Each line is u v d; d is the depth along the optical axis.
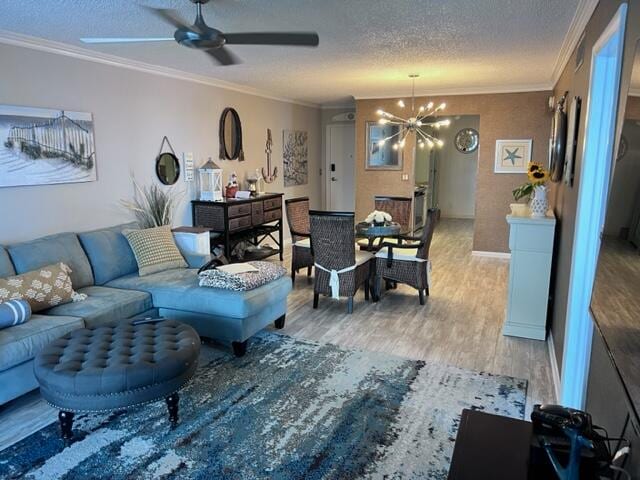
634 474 1.24
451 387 3.08
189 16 3.18
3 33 3.54
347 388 3.06
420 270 4.71
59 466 2.31
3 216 3.69
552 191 4.91
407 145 7.38
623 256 1.32
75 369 2.42
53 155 4.02
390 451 2.41
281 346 3.75
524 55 4.38
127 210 4.82
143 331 2.88
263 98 7.05
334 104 8.59
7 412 2.82
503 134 6.66
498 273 6.04
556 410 1.29
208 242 4.84
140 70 4.85
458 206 10.83
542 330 3.88
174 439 2.53
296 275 5.98
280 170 7.65
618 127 1.81
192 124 5.64
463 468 1.28
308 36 2.67
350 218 4.24
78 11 3.08
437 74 5.43
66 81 4.10
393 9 3.04
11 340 2.72
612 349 1.40
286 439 2.52
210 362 3.46
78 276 3.78
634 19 1.60
